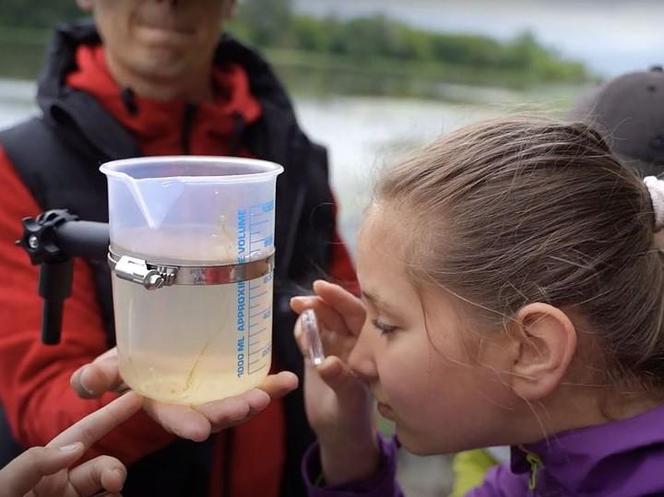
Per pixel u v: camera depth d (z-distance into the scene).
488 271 0.83
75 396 0.99
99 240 0.82
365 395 1.07
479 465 1.34
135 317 0.73
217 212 0.71
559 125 0.89
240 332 0.74
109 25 1.25
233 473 1.22
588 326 0.83
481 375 0.85
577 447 0.84
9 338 1.08
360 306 1.02
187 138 1.29
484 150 0.88
